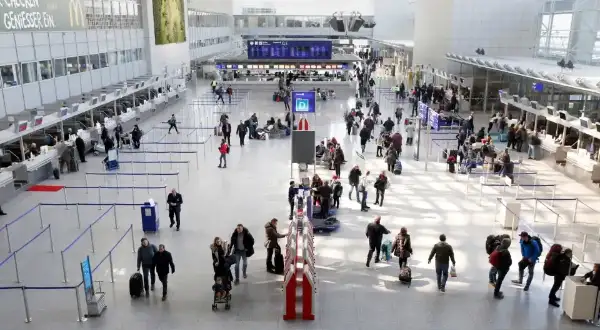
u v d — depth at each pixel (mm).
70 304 10781
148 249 10867
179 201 14570
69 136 23234
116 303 10773
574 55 31078
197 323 9992
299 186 16375
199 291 11273
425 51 43469
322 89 43906
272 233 11992
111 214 16203
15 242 14055
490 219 15703
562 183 19641
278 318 10180
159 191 18500
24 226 15234
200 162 22531
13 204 17219
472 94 35906
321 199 15258
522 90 30938
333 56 45656
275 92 41125
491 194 18188
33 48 22672
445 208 16656
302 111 20281
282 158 23172
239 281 11734
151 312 10406
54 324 9977
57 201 17469
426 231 14688
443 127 29328
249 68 40500
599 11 28031
